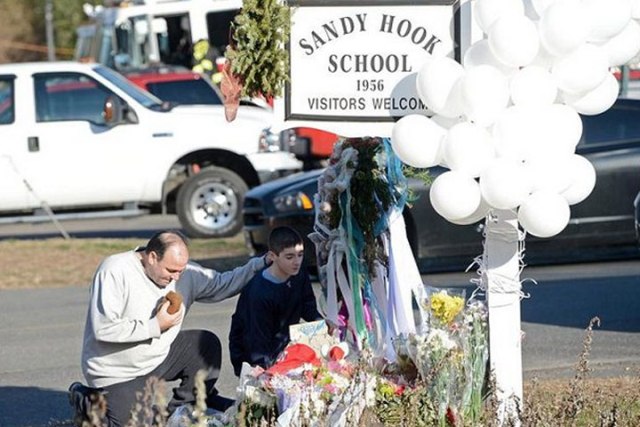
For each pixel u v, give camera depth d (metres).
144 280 10.30
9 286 21.44
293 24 9.75
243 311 11.21
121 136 25.66
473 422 9.61
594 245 20.17
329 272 10.84
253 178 26.38
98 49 40.34
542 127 8.84
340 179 10.59
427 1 9.72
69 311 19.03
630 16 9.16
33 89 25.61
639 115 20.28
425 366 9.59
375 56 9.79
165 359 10.96
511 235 9.59
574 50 8.90
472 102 8.83
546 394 11.44
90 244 25.59
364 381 9.38
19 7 82.44
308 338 10.21
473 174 9.01
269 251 11.24
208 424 10.00
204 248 24.09
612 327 15.78
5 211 25.59
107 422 10.39
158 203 26.05
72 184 25.55
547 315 16.67
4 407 13.27
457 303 9.88
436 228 19.41
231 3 37.22
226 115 9.80
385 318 10.66
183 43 37.66
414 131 9.15
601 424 9.41
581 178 9.23
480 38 9.70
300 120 9.83
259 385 9.70
